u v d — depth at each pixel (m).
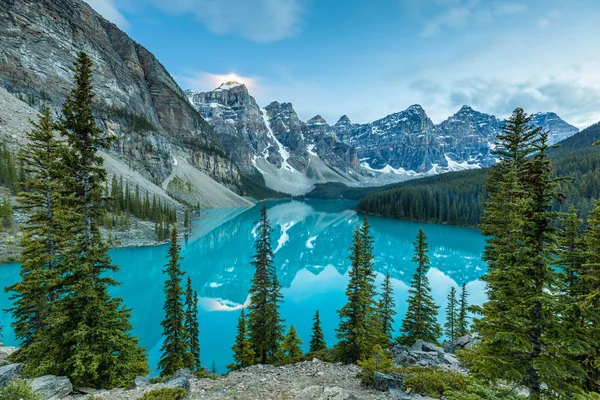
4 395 9.42
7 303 39.75
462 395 8.68
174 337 25.17
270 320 25.98
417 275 28.89
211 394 13.66
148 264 66.38
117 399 12.33
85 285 14.98
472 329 9.70
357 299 22.38
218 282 61.78
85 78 15.23
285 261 80.75
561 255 11.01
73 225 15.57
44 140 19.67
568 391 7.61
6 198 57.88
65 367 13.95
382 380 13.75
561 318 8.00
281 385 14.94
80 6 197.25
